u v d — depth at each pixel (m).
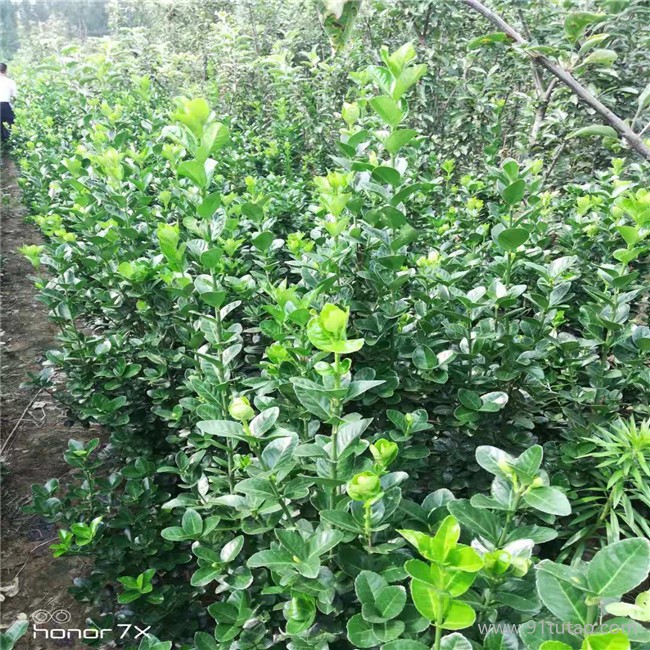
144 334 3.23
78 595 2.29
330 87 6.91
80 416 3.14
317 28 10.17
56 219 3.75
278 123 6.73
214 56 9.63
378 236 2.29
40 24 22.98
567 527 2.39
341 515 1.40
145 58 10.33
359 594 1.22
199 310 2.69
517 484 1.16
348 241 2.43
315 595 1.48
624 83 5.47
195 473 2.30
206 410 1.91
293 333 1.99
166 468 2.28
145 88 6.38
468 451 2.37
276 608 1.69
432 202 4.36
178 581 2.52
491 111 5.85
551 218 3.70
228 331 2.11
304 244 2.86
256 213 2.88
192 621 2.30
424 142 5.65
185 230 3.39
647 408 2.41
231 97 8.60
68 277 3.05
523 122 6.07
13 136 9.02
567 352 2.45
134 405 2.96
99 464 2.54
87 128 5.44
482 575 1.14
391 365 2.32
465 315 2.22
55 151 5.85
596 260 3.45
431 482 2.34
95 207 3.49
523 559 1.12
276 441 1.50
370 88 5.38
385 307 2.32
